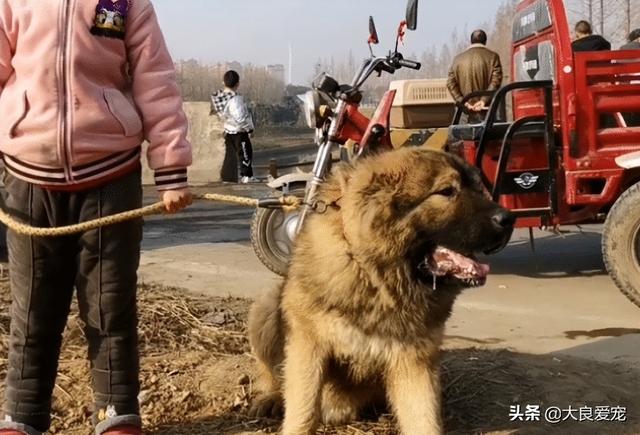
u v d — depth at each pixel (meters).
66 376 2.74
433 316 2.31
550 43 4.71
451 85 6.20
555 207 4.52
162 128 2.08
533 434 2.46
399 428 2.43
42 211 2.05
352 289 2.24
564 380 2.89
